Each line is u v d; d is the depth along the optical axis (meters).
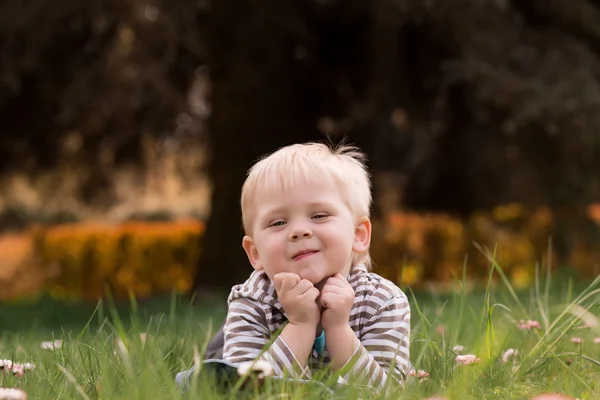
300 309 3.09
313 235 3.18
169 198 24.83
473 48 11.67
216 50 13.41
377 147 14.50
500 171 15.46
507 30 11.84
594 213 16.67
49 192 16.48
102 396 2.93
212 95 14.02
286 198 3.21
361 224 3.41
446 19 11.87
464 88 13.59
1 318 11.92
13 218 22.33
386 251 15.85
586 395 3.06
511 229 15.91
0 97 14.09
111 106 12.56
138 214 23.22
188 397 2.64
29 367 3.46
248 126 13.78
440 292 11.80
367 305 3.33
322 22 14.45
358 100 15.02
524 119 11.17
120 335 3.58
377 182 14.73
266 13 12.62
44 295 17.39
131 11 11.34
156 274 17.66
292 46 14.35
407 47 13.99
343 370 2.89
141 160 15.58
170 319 4.43
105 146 15.04
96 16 11.86
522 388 3.22
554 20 13.13
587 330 4.64
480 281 15.45
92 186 16.14
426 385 3.17
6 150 15.39
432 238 16.17
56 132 15.02
